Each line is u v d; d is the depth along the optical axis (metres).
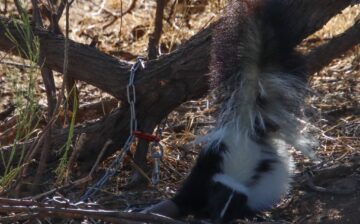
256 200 5.42
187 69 6.00
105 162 6.33
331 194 5.71
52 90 6.09
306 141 5.64
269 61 5.50
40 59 5.94
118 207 5.78
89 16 9.59
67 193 5.79
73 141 6.16
